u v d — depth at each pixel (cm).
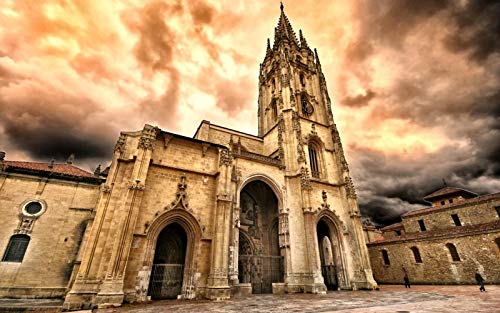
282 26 5994
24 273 2595
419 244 3959
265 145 4372
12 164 3084
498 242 3136
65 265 2773
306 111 4475
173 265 2319
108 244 1998
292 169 3503
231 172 2866
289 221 3156
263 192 3731
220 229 2384
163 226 2303
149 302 1945
